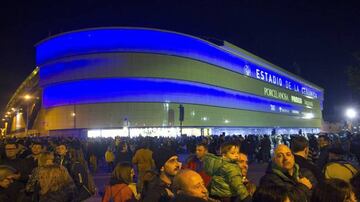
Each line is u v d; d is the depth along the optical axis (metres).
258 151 32.16
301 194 3.81
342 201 3.53
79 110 73.19
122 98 71.94
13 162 8.09
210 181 5.83
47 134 79.75
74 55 75.50
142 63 73.56
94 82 73.31
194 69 80.06
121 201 6.29
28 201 6.00
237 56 96.81
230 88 91.81
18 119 133.50
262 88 108.81
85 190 7.86
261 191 3.38
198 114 79.44
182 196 3.91
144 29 74.75
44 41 82.06
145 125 71.69
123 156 14.77
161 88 74.00
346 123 82.06
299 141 5.97
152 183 5.83
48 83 79.44
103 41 74.19
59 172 5.43
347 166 5.52
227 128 89.19
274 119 114.69
